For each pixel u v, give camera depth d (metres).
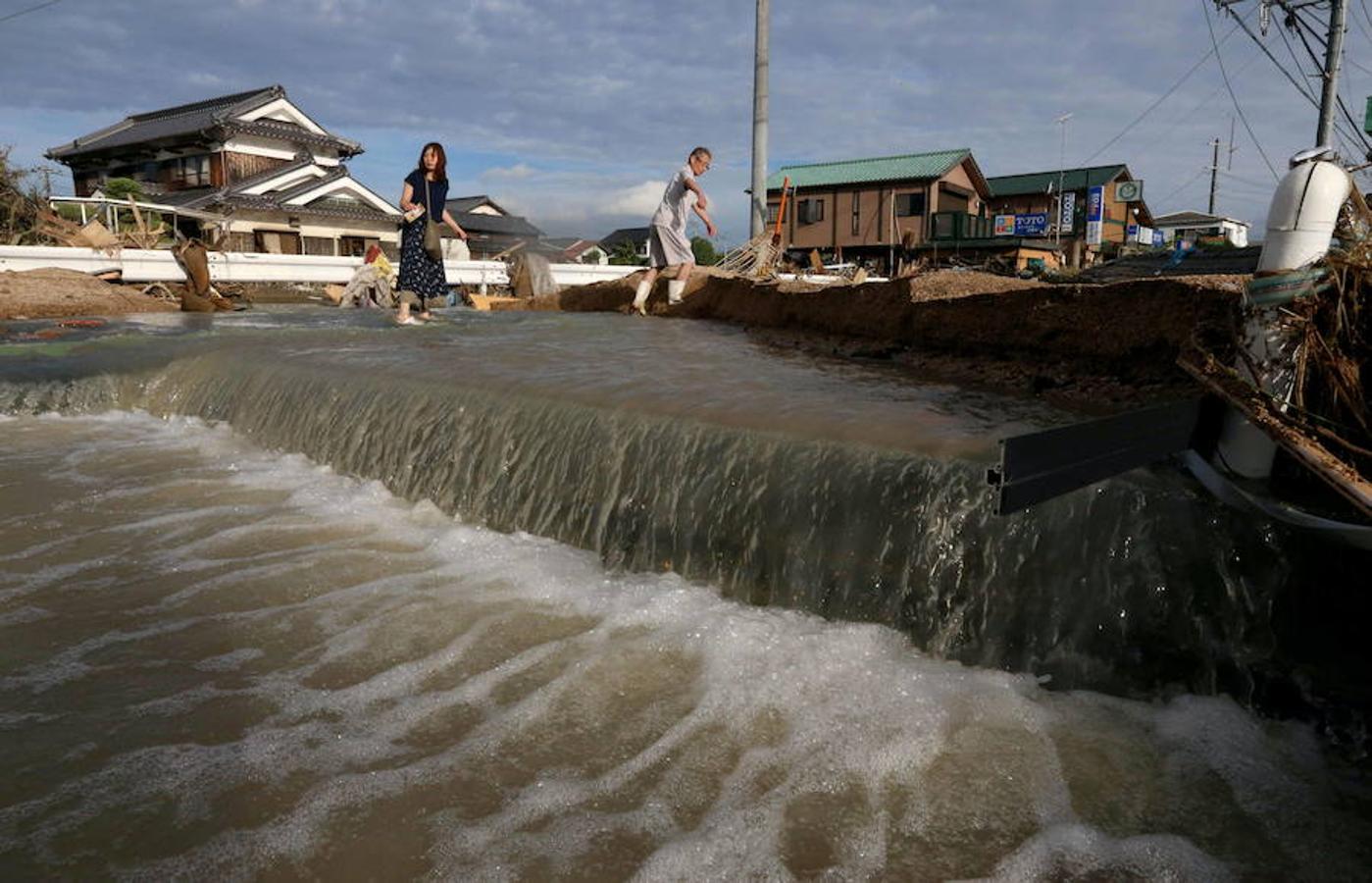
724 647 3.05
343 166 30.09
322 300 15.31
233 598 3.54
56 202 21.28
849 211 37.66
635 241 54.53
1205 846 2.04
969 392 4.33
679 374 5.05
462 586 3.69
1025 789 2.26
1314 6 15.81
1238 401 2.37
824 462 3.25
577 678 2.91
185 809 2.21
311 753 2.48
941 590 2.93
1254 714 2.44
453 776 2.38
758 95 11.95
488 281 16.25
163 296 13.12
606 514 3.93
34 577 3.72
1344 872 1.94
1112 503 2.64
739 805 2.26
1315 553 2.33
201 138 29.45
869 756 2.43
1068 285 4.75
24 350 7.98
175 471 5.35
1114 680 2.63
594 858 2.06
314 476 5.25
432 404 4.84
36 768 2.38
